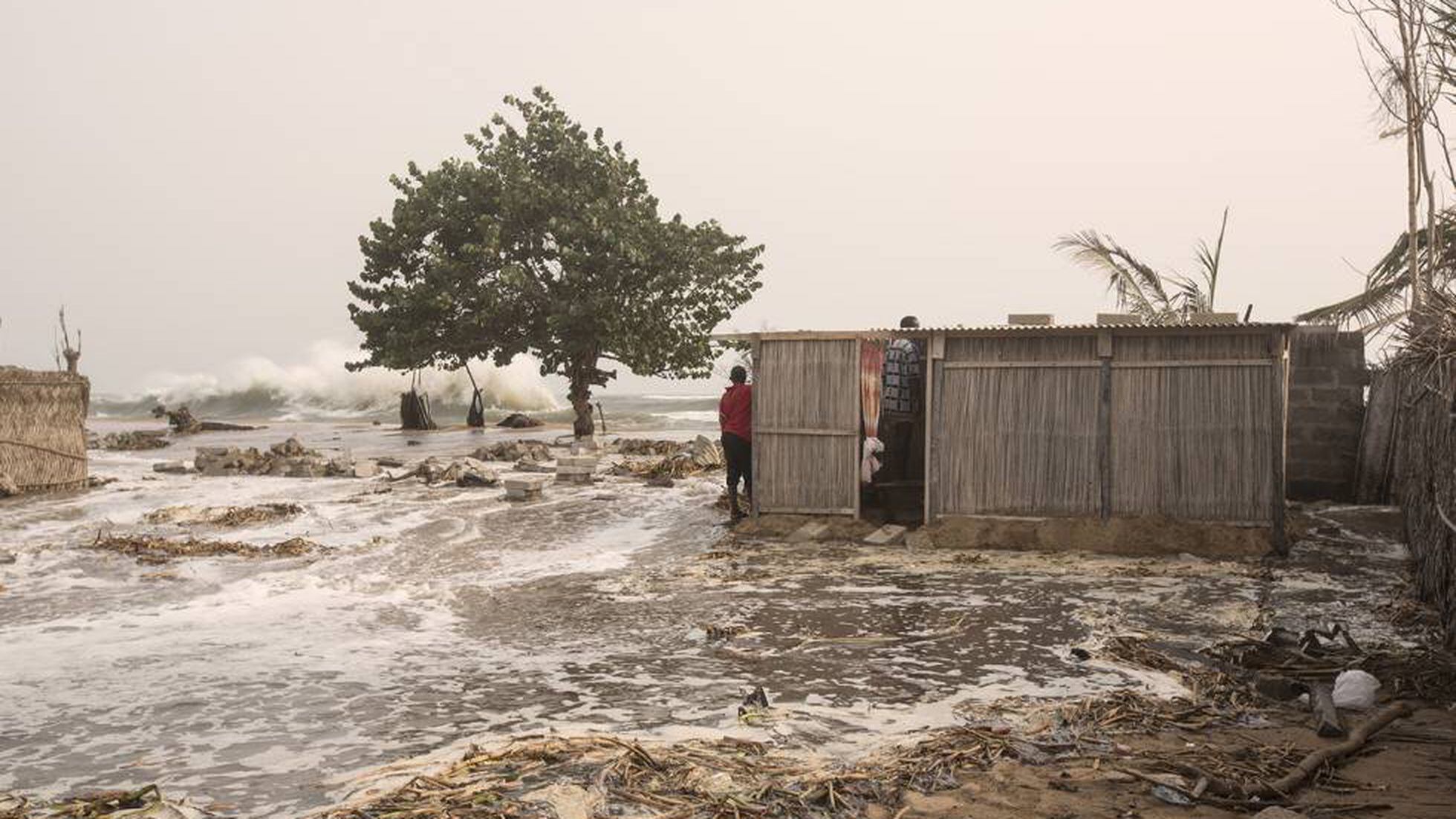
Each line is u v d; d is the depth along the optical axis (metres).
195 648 8.27
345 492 19.11
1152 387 12.73
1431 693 6.57
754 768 5.31
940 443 13.52
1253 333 12.34
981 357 13.40
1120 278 22.22
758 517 14.47
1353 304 16.81
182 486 20.55
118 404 89.81
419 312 32.72
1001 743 5.66
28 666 7.73
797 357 14.38
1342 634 7.90
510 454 25.03
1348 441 15.96
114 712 6.59
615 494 17.81
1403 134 13.38
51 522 15.91
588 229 31.56
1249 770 5.20
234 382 84.75
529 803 4.82
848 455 14.12
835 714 6.34
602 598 10.16
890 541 13.21
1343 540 12.89
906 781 5.15
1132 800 4.87
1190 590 10.18
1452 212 10.98
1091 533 12.65
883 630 8.65
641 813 4.75
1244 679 6.98
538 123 34.03
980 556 12.30
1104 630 8.52
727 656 7.86
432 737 6.02
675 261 33.28
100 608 9.91
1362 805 4.72
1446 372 8.25
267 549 13.03
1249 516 12.30
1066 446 13.04
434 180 33.31
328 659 7.89
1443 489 8.33
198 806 4.97
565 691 6.95
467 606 9.88
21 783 5.36
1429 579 9.04
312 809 4.92
